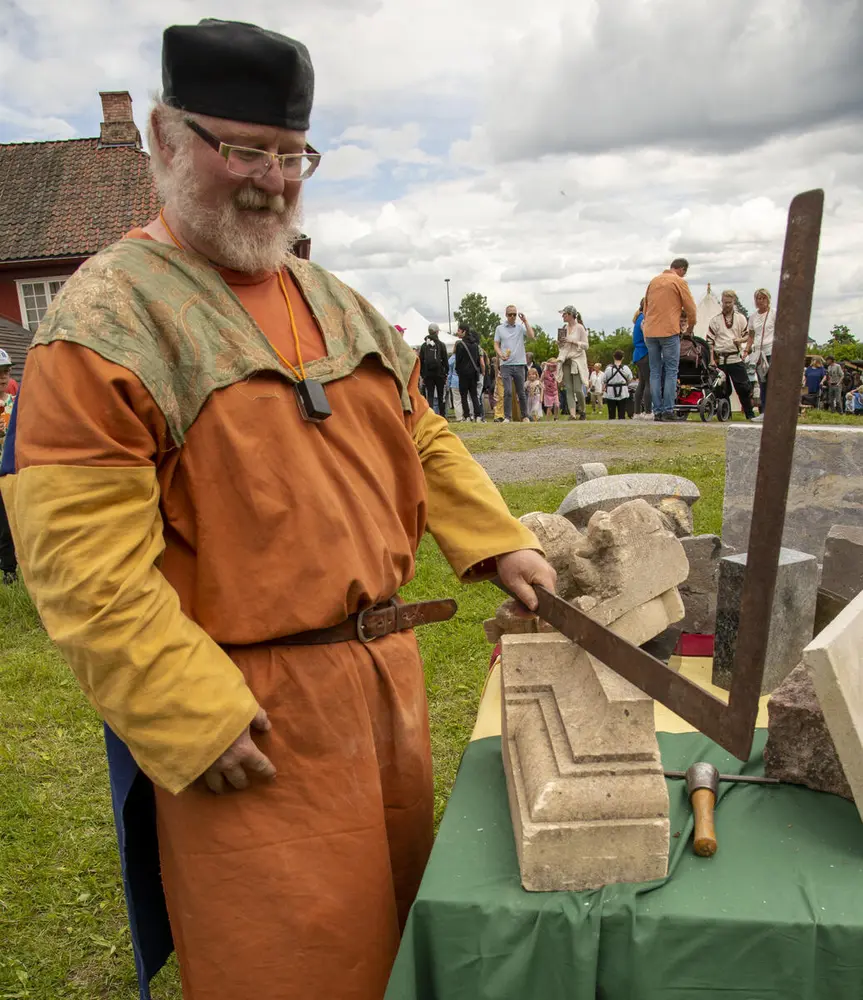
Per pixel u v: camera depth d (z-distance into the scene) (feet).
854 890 5.05
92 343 4.97
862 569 9.26
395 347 6.42
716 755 6.72
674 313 35.22
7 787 12.21
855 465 10.78
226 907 5.39
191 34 5.18
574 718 5.64
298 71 5.38
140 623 4.94
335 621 5.48
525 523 6.77
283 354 5.65
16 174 81.82
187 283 5.45
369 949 5.60
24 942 9.34
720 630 8.75
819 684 5.22
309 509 5.36
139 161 81.30
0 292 77.82
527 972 5.02
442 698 13.79
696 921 4.87
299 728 5.48
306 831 5.48
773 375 4.36
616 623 6.27
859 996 4.81
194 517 5.34
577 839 5.13
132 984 8.80
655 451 29.81
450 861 5.52
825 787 6.10
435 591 17.99
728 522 12.01
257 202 5.42
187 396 5.24
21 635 18.04
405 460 6.09
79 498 4.89
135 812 6.06
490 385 54.85
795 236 4.16
